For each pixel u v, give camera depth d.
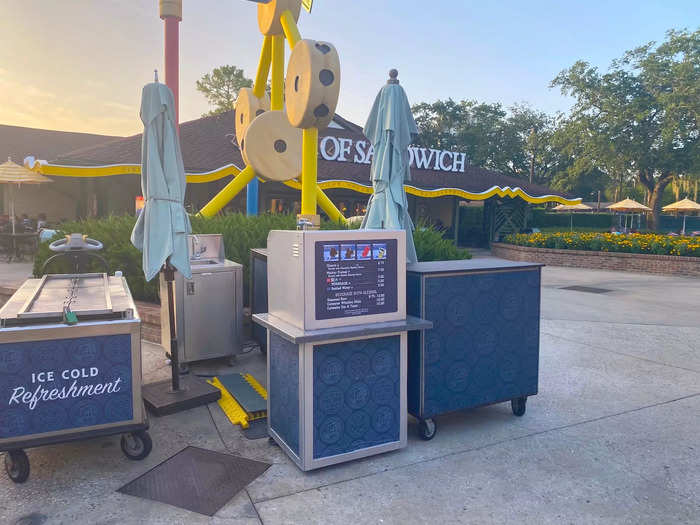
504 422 4.54
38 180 16.69
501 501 3.26
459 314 4.14
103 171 15.36
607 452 3.96
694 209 31.27
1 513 3.03
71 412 3.39
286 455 3.84
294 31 8.66
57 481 3.40
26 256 16.95
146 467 3.62
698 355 6.71
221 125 23.02
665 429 4.40
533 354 4.59
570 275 15.43
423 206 28.19
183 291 5.60
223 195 11.31
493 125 54.53
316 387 3.51
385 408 3.80
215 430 4.25
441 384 4.11
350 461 3.76
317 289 3.49
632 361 6.40
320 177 19.88
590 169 37.94
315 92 7.34
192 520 2.99
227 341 5.88
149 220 4.46
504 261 4.76
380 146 4.86
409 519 3.05
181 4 8.04
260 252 6.15
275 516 3.05
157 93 4.45
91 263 7.59
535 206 42.50
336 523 2.99
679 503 3.27
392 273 3.76
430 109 55.16
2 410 3.24
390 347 3.78
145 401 4.61
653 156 35.72
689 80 33.41
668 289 12.58
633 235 18.31
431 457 3.85
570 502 3.27
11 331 3.21
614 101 35.53
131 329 3.49
